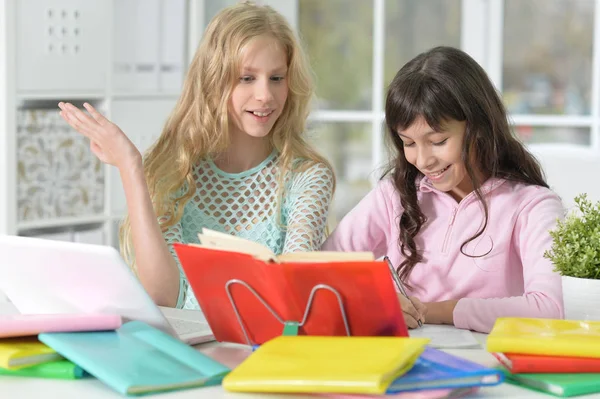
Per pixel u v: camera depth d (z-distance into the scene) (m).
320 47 5.27
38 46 3.51
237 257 1.46
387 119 2.01
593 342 1.40
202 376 1.36
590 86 4.76
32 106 3.65
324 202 2.31
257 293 1.50
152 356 1.42
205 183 2.38
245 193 2.38
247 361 1.34
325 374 1.24
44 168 3.57
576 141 4.54
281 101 2.29
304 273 1.42
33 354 1.43
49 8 3.53
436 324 1.85
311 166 2.37
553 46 4.79
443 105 1.93
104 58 3.74
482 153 2.06
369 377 1.22
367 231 2.28
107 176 3.79
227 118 2.29
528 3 4.77
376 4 4.49
